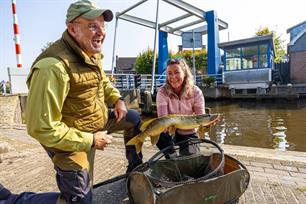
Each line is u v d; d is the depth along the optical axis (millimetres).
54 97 1909
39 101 1879
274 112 15430
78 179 2160
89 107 2236
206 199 2086
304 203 2807
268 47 19859
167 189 1968
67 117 2141
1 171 4027
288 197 2943
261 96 20141
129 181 2344
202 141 2787
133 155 3223
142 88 18531
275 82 21906
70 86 2049
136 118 3141
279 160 4082
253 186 3240
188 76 3219
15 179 3707
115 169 4016
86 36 2080
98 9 2078
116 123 3076
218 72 22453
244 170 2369
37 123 1885
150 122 2639
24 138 6281
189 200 2018
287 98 19328
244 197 2961
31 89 1916
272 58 21516
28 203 2266
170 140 3172
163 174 2543
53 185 3490
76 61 2059
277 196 2975
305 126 11195
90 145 2062
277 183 3314
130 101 15750
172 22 21266
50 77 1889
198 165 2709
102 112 2428
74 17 2035
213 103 21078
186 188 1988
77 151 2049
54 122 1931
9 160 4520
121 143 5441
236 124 12406
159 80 20234
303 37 22984
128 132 3201
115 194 3143
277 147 8258
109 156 4641
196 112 3273
